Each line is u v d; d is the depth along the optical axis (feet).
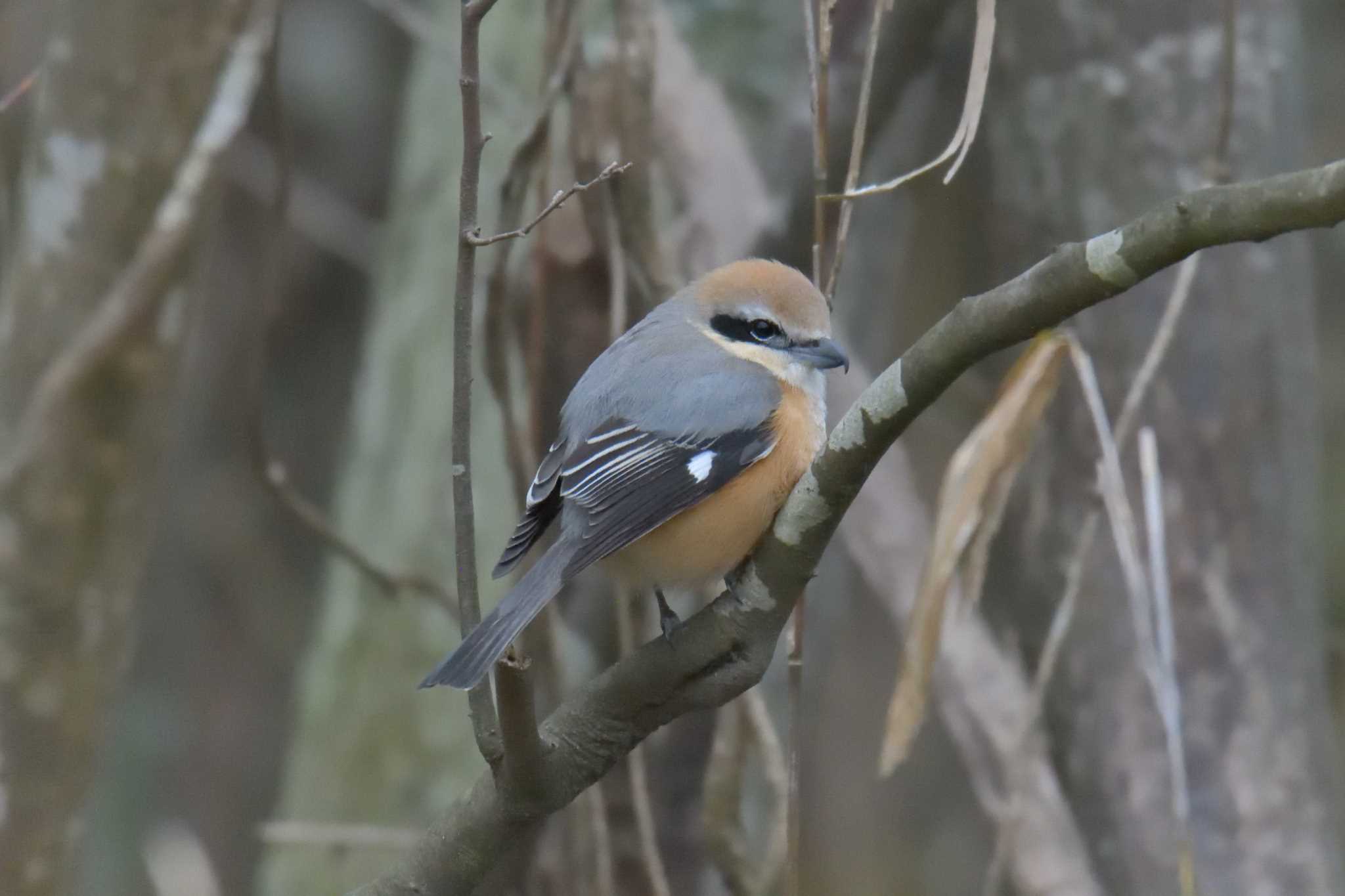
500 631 21.99
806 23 24.30
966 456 24.98
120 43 32.14
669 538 26.84
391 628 41.55
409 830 39.68
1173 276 32.76
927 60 37.11
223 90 31.83
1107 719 33.01
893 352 47.44
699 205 36.47
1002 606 37.19
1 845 33.58
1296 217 16.60
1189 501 32.83
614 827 33.12
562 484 26.78
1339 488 57.41
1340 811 36.01
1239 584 32.91
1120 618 32.94
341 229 55.77
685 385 27.37
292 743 43.42
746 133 41.83
